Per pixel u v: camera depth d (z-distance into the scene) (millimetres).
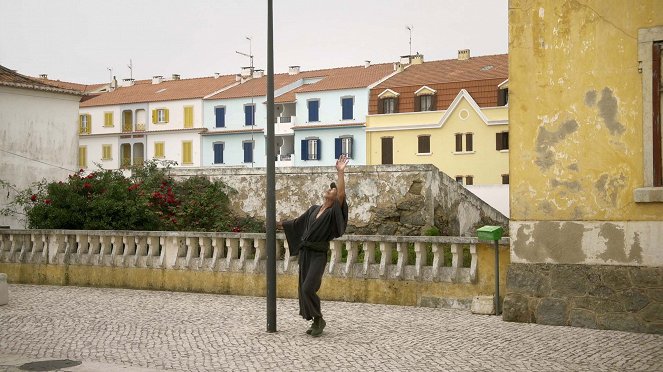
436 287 14609
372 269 15391
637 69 11797
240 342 11031
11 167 34000
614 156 11938
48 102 35688
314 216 11453
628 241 11781
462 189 23016
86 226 20609
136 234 18844
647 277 11602
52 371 9242
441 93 67750
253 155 77938
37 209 21312
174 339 11344
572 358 9633
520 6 12734
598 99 12078
